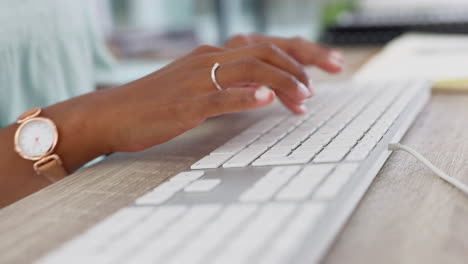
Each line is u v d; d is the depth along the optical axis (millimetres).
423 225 281
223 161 405
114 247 258
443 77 737
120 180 412
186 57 572
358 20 1548
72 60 1096
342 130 453
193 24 2994
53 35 1054
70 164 509
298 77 502
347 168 330
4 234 318
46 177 494
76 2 1139
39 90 1018
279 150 410
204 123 601
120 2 2832
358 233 279
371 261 247
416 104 575
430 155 414
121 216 304
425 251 251
